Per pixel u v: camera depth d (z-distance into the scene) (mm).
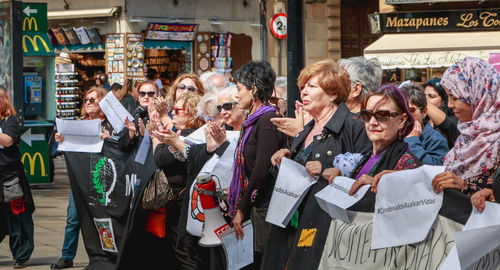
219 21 26094
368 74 5344
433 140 5262
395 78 21516
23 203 8047
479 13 20766
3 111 8109
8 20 14195
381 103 3990
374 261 3811
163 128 6090
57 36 25000
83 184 7254
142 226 6555
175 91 7277
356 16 28297
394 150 4004
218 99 6188
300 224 4410
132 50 24250
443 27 21062
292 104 7875
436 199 3488
